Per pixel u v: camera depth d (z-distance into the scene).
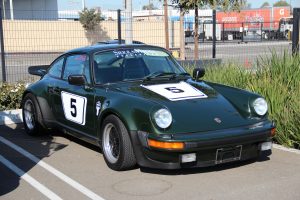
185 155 4.79
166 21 19.78
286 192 4.63
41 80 7.30
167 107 5.10
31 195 4.73
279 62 8.22
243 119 5.21
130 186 4.90
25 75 15.33
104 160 5.84
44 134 7.41
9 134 7.56
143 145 4.94
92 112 5.80
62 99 6.57
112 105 5.29
